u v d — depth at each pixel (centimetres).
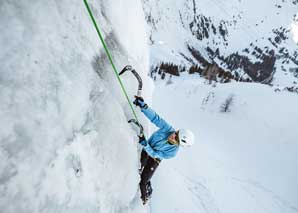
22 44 167
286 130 1697
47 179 168
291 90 2419
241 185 1097
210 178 1050
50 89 184
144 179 378
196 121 1691
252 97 2033
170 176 873
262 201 1050
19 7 173
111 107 288
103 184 250
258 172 1257
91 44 281
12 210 141
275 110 1900
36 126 164
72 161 199
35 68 174
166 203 702
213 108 1923
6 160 141
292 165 1391
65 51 217
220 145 1435
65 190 186
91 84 250
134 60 469
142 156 384
